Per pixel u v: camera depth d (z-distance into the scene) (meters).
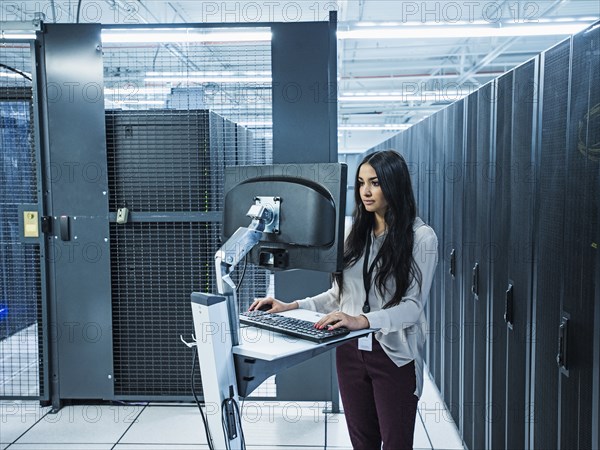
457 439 2.82
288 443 2.74
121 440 2.77
